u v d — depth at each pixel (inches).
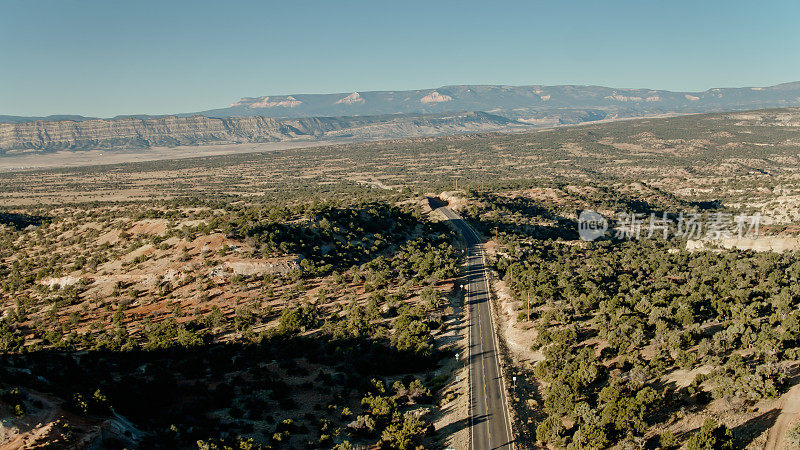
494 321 4005.9
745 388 2330.2
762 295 4025.6
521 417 2618.1
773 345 2714.1
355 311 4023.1
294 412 2684.5
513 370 3157.0
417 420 2506.2
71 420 2086.6
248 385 2972.4
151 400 2674.7
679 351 2829.7
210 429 2426.2
